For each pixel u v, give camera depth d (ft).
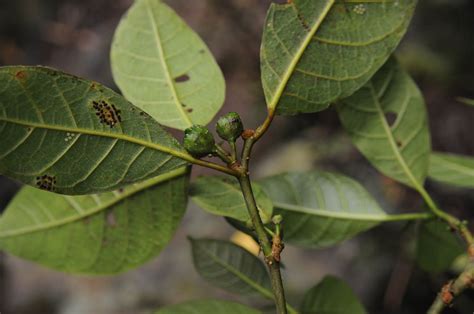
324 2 1.69
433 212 1.86
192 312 1.82
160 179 1.76
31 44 9.18
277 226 1.57
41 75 1.52
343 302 1.90
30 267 5.84
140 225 1.80
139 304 5.39
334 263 4.98
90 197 1.80
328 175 1.90
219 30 7.10
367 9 1.70
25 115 1.52
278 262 1.55
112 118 1.56
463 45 5.72
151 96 1.75
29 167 1.54
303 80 1.67
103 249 1.82
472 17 5.76
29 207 1.82
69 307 5.49
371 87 1.88
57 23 9.20
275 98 1.66
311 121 5.99
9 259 5.93
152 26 1.80
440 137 5.55
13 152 1.53
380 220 1.87
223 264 1.89
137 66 1.78
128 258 1.82
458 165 2.02
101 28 9.14
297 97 1.67
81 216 1.81
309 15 1.68
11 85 1.51
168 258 5.65
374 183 5.20
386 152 1.90
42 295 5.65
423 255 2.02
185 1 7.33
